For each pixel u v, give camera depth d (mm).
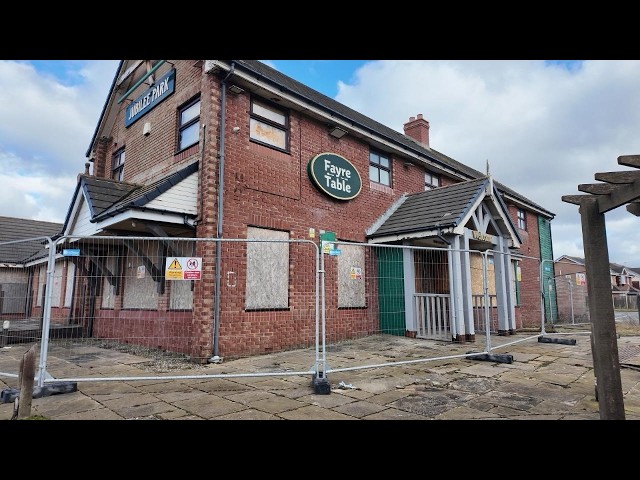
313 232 10016
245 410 4629
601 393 4113
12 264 16766
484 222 11695
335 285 10344
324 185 10305
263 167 9148
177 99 9805
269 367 7160
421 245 11609
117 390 5551
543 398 5148
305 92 13086
